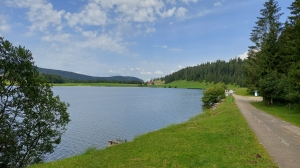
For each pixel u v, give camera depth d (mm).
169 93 116375
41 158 15984
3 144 14383
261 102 39156
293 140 11992
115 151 11109
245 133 13438
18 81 14734
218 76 193000
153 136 14039
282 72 34031
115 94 101438
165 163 8758
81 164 9352
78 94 94625
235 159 8828
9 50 14398
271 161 8492
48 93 16312
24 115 15375
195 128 16156
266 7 46531
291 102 29719
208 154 9602
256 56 46250
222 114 24000
